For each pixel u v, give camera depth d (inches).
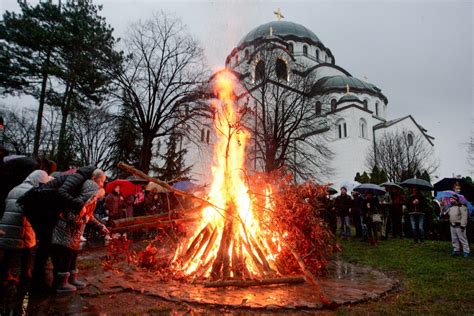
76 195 172.9
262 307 154.9
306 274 185.0
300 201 264.1
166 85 839.7
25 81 763.4
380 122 1893.5
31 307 147.9
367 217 410.0
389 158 1512.1
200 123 906.7
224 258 208.2
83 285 181.2
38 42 759.7
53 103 828.0
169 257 238.2
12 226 172.7
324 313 152.5
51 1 822.5
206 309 152.9
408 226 494.0
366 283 215.6
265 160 934.4
